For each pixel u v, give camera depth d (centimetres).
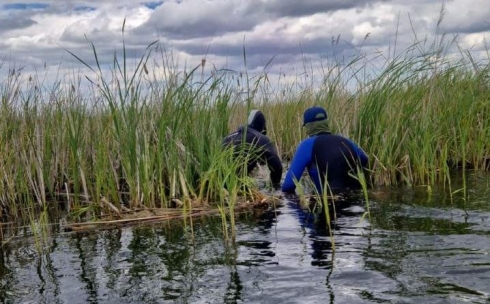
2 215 578
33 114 711
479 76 820
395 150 675
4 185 598
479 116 787
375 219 455
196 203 563
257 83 611
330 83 788
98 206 564
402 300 276
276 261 356
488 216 445
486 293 279
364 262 341
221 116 653
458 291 283
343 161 601
